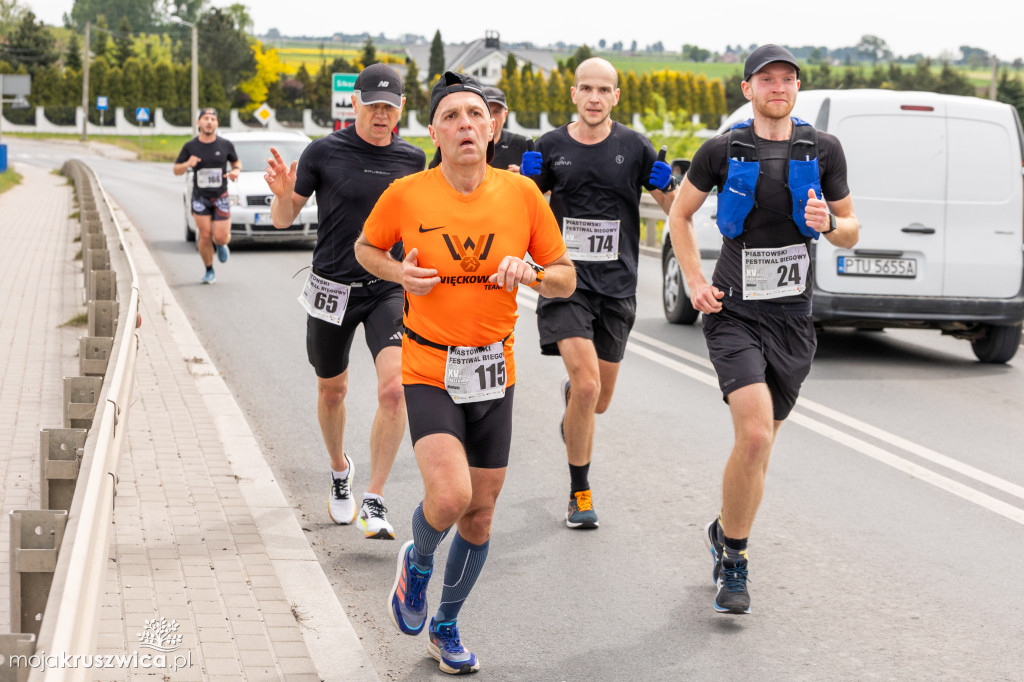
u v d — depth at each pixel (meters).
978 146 13.47
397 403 7.26
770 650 5.95
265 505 7.75
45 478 5.48
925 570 7.12
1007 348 13.86
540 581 6.87
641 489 8.75
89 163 76.75
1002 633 6.19
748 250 6.60
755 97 6.55
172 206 38.34
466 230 5.24
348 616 6.25
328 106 131.38
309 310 7.46
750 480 6.27
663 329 16.06
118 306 9.81
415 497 8.42
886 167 13.34
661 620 6.32
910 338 16.02
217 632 5.69
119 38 180.25
